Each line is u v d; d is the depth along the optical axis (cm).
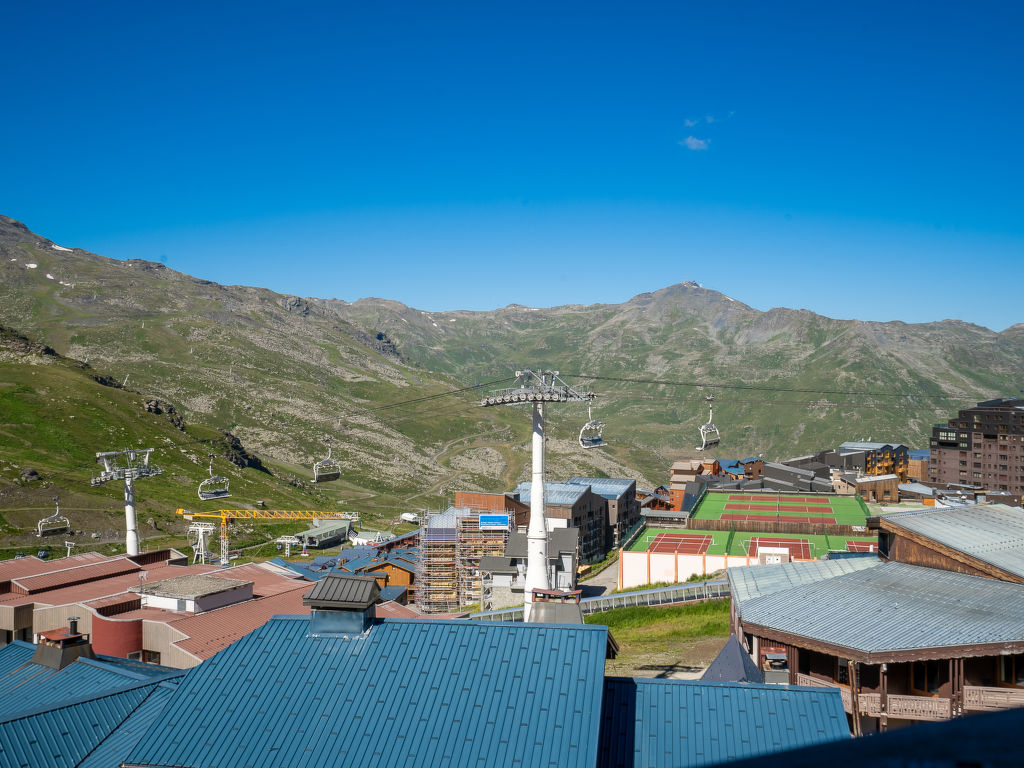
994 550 5138
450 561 13262
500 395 7550
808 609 4766
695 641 7631
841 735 3059
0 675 4425
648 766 2998
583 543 15700
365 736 3033
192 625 6506
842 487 19500
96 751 3391
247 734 3089
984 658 4281
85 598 7531
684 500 18862
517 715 3053
